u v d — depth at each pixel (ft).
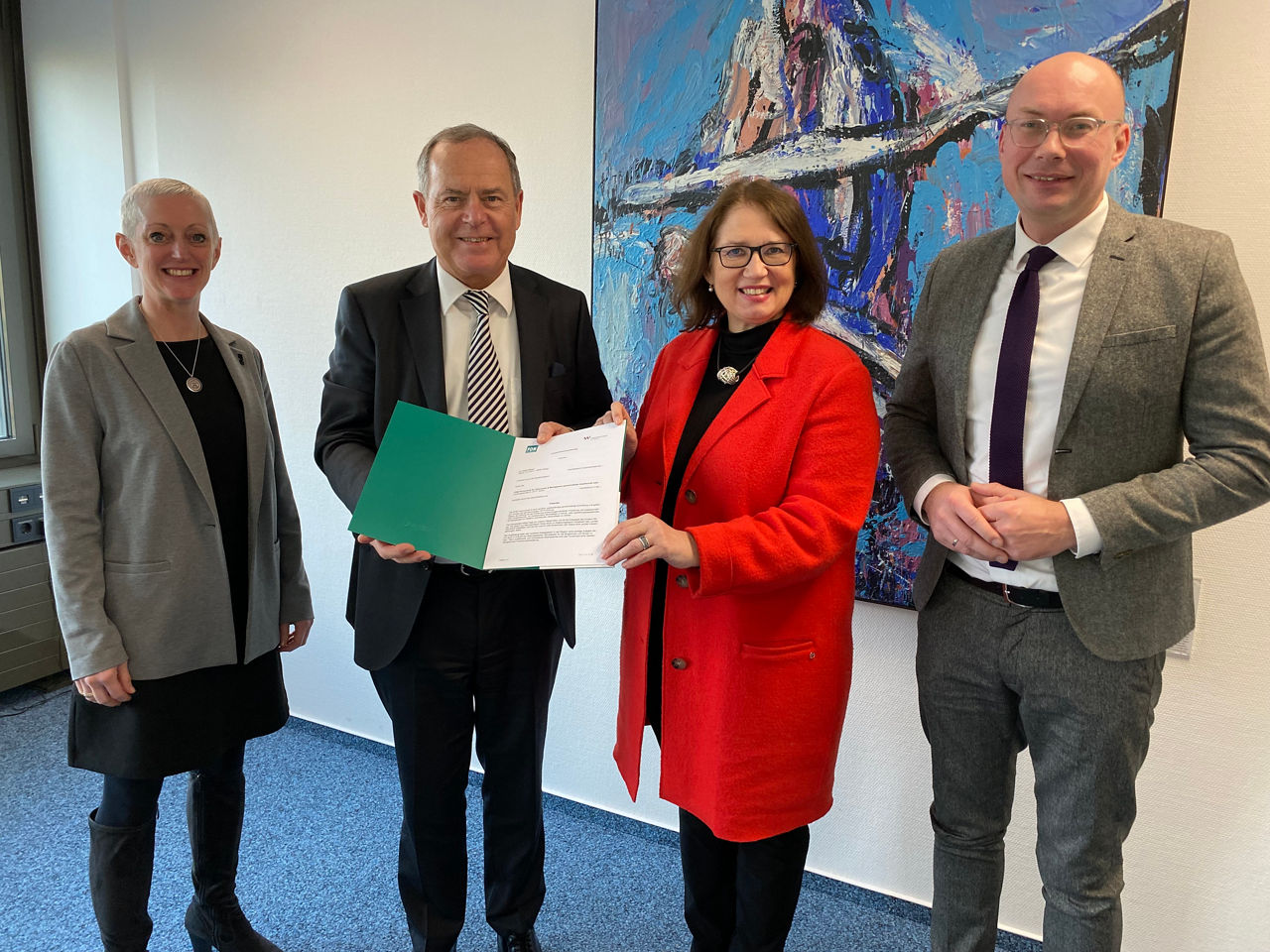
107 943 5.24
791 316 4.42
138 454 4.87
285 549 5.94
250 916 6.30
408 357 5.03
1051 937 4.30
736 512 4.21
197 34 8.75
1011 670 4.20
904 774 6.35
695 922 4.98
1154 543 3.75
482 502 4.53
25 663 9.79
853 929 6.33
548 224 7.27
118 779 5.12
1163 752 5.54
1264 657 5.17
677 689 4.53
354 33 7.87
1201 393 3.78
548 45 6.99
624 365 6.95
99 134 9.56
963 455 4.29
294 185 8.44
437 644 5.06
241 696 5.39
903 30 5.49
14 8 9.80
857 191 5.78
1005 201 5.33
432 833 5.27
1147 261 3.84
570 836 7.52
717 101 6.22
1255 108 4.77
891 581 6.07
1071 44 5.03
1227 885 5.45
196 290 5.13
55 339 10.59
